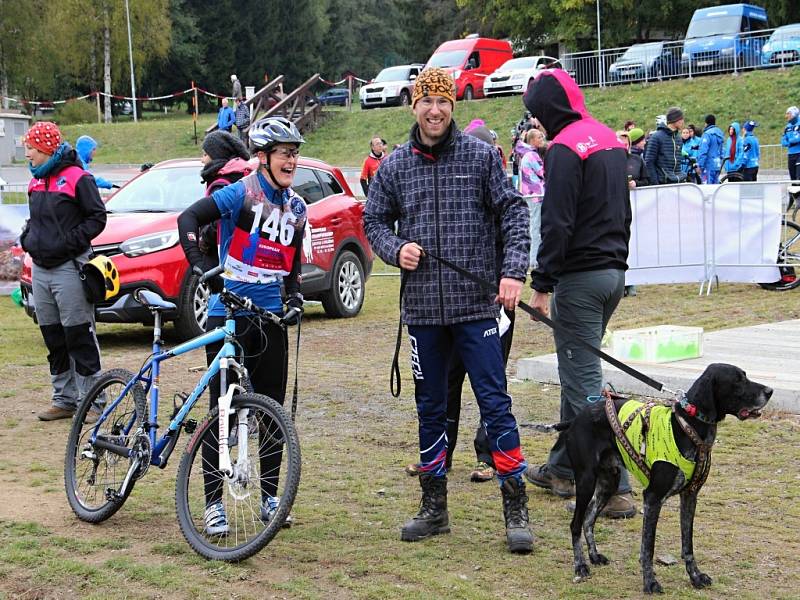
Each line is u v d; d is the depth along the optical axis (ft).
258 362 18.56
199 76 255.29
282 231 18.19
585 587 15.94
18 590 15.67
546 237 18.15
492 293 17.83
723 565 16.85
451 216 17.75
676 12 173.58
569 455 16.81
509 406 17.97
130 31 201.77
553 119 18.80
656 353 29.63
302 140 18.07
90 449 19.49
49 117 194.90
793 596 15.56
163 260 36.70
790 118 75.00
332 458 23.66
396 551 17.53
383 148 66.23
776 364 29.14
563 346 19.33
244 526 17.71
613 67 138.41
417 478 22.12
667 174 53.83
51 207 26.04
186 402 18.40
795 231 47.73
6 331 42.60
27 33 209.15
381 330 41.98
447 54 148.25
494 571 16.63
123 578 16.07
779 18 160.97
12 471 22.75
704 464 15.48
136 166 131.03
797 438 23.91
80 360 26.78
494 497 20.94
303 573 16.42
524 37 184.14
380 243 17.98
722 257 47.32
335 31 313.73
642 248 48.29
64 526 18.89
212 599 15.28
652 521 15.67
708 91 126.52
